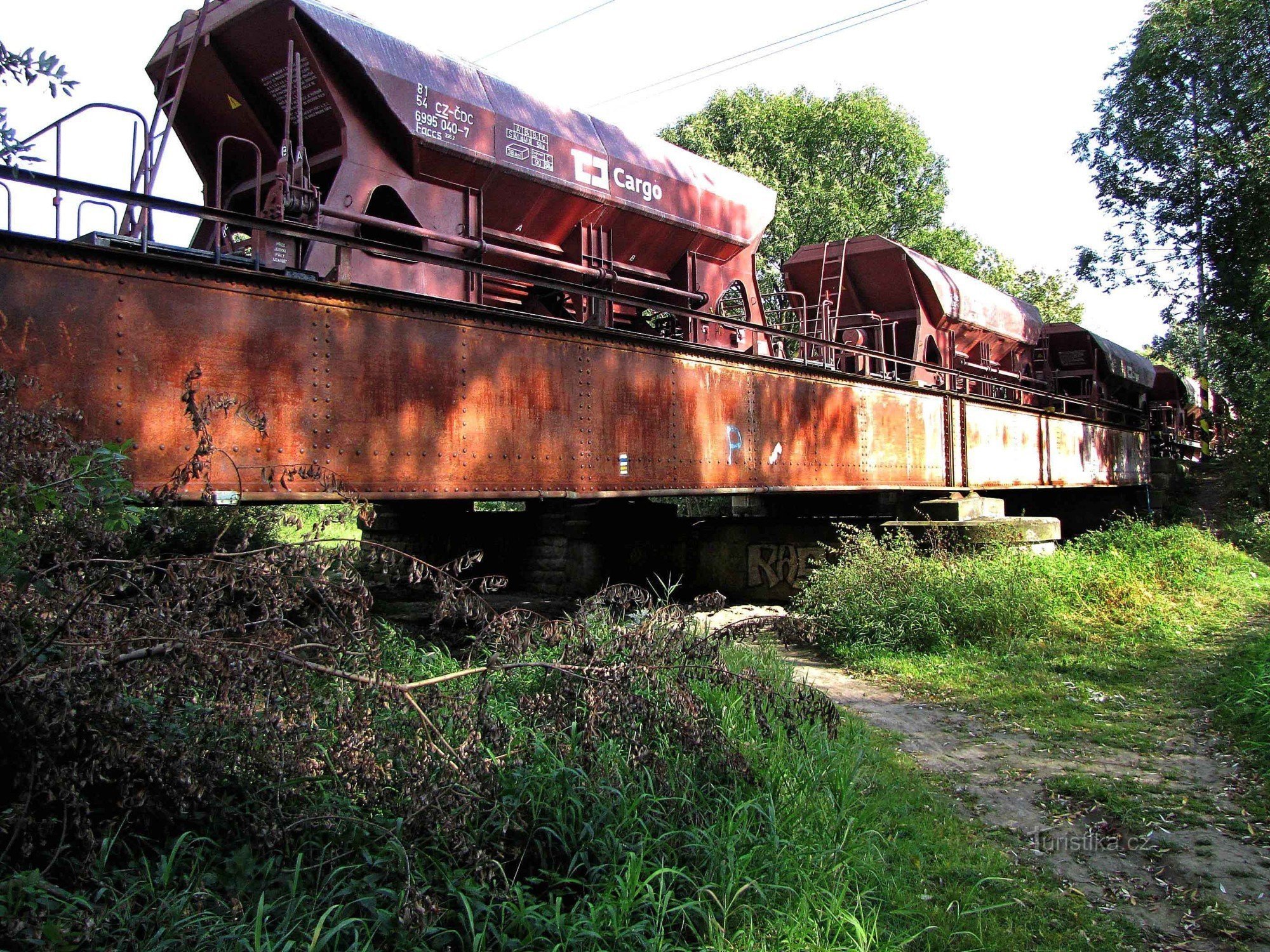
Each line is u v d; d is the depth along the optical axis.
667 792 4.37
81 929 2.65
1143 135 26.97
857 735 6.26
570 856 3.84
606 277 9.19
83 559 3.21
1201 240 27.27
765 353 11.90
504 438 7.05
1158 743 6.68
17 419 3.20
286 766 3.42
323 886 3.24
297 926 2.94
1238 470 26.59
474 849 3.36
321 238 5.81
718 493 9.47
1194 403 35.12
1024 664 8.86
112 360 4.83
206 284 5.24
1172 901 4.33
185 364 5.12
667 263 10.48
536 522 13.80
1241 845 4.94
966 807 5.44
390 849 3.40
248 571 3.36
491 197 8.16
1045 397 18.55
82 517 3.24
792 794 4.69
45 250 4.61
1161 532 16.88
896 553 10.66
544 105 8.75
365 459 6.04
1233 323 27.41
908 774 5.79
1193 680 8.43
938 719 7.27
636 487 8.38
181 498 4.69
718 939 3.41
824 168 37.03
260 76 7.27
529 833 3.84
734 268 11.40
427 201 7.54
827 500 14.58
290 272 5.72
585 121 9.27
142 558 3.34
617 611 7.22
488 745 3.84
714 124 37.88
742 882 3.79
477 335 6.87
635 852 3.82
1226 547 17.61
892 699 7.82
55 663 3.26
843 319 15.45
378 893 3.17
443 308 6.59
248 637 3.37
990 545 11.89
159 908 2.87
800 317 15.24
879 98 38.16
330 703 3.55
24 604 3.14
